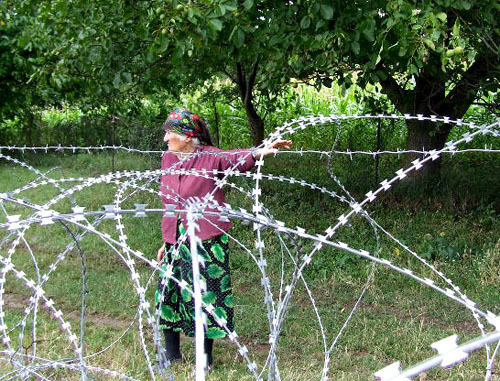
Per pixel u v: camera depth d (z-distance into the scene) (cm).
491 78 694
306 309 532
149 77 731
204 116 1316
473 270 597
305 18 501
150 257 672
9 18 998
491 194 812
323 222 754
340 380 391
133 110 1280
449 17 570
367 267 611
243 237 717
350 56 561
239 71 912
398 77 775
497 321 192
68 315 518
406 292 563
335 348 452
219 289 396
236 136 1330
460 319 507
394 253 646
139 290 259
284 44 538
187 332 404
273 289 586
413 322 499
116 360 415
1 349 426
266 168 997
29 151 1378
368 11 507
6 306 539
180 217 388
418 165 223
